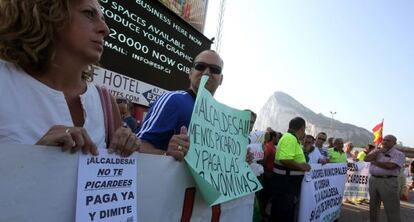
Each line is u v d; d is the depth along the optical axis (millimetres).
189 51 5270
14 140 1143
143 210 1518
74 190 1150
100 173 1233
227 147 2221
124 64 4039
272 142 6203
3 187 958
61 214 1116
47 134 1099
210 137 2035
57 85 1336
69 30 1312
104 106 1526
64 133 1100
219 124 2156
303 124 4934
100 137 1450
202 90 1971
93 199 1200
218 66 2492
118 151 1315
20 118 1171
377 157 6938
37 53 1247
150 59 4461
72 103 1374
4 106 1145
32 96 1215
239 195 2205
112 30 3816
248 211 2592
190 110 2230
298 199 4875
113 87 3922
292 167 4660
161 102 2205
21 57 1229
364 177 10406
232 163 2258
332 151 8781
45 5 1240
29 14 1205
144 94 4418
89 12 1362
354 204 10695
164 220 1684
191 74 2549
